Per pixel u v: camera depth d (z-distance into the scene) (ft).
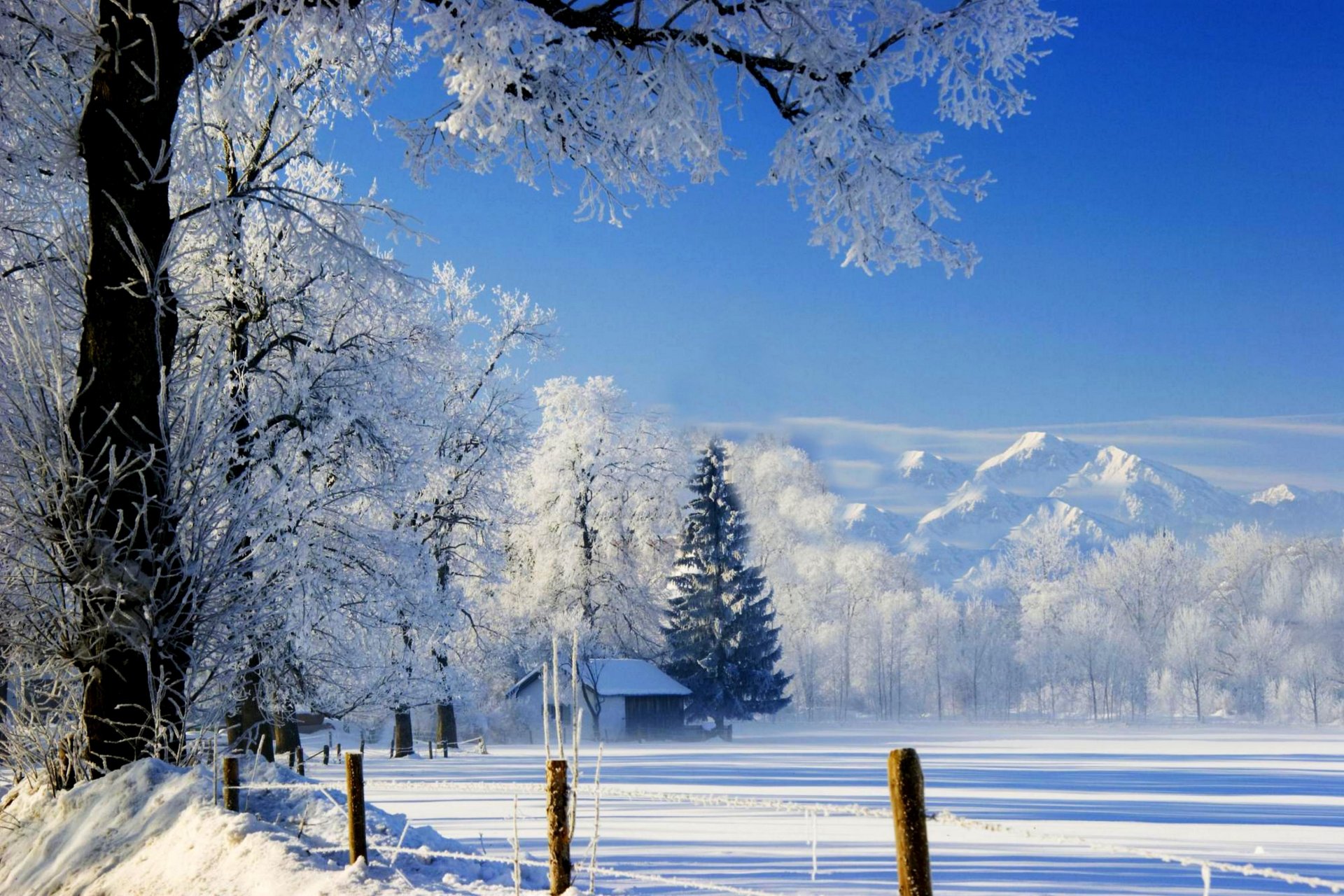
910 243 37.96
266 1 35.53
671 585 225.56
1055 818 49.70
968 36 36.52
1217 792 68.90
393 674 90.27
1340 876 32.68
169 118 37.19
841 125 36.06
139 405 35.70
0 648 34.32
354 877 23.77
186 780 30.63
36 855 30.45
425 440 81.46
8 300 35.45
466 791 62.44
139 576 33.91
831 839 38.70
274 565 38.86
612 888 26.55
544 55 32.89
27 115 38.50
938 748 150.30
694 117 36.94
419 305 80.53
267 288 63.93
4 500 33.88
